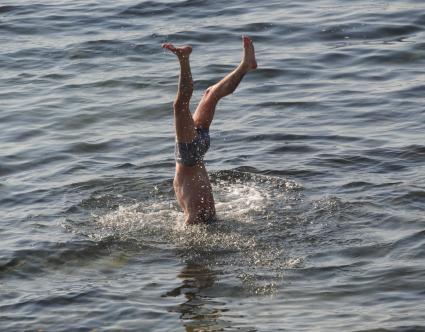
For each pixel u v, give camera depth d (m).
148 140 34.16
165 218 27.19
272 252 24.73
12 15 50.94
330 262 23.91
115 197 28.84
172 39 45.78
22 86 40.94
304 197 28.12
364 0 50.19
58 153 33.06
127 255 24.94
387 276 22.83
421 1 48.94
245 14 48.97
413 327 20.31
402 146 31.86
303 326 20.66
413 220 25.89
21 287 23.28
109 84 40.62
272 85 39.44
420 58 41.53
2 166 31.95
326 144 32.62
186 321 21.19
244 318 21.23
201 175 26.91
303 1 50.94
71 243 25.45
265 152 32.19
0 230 26.55
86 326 21.12
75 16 50.31
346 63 41.53
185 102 25.95
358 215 26.55
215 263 24.28
